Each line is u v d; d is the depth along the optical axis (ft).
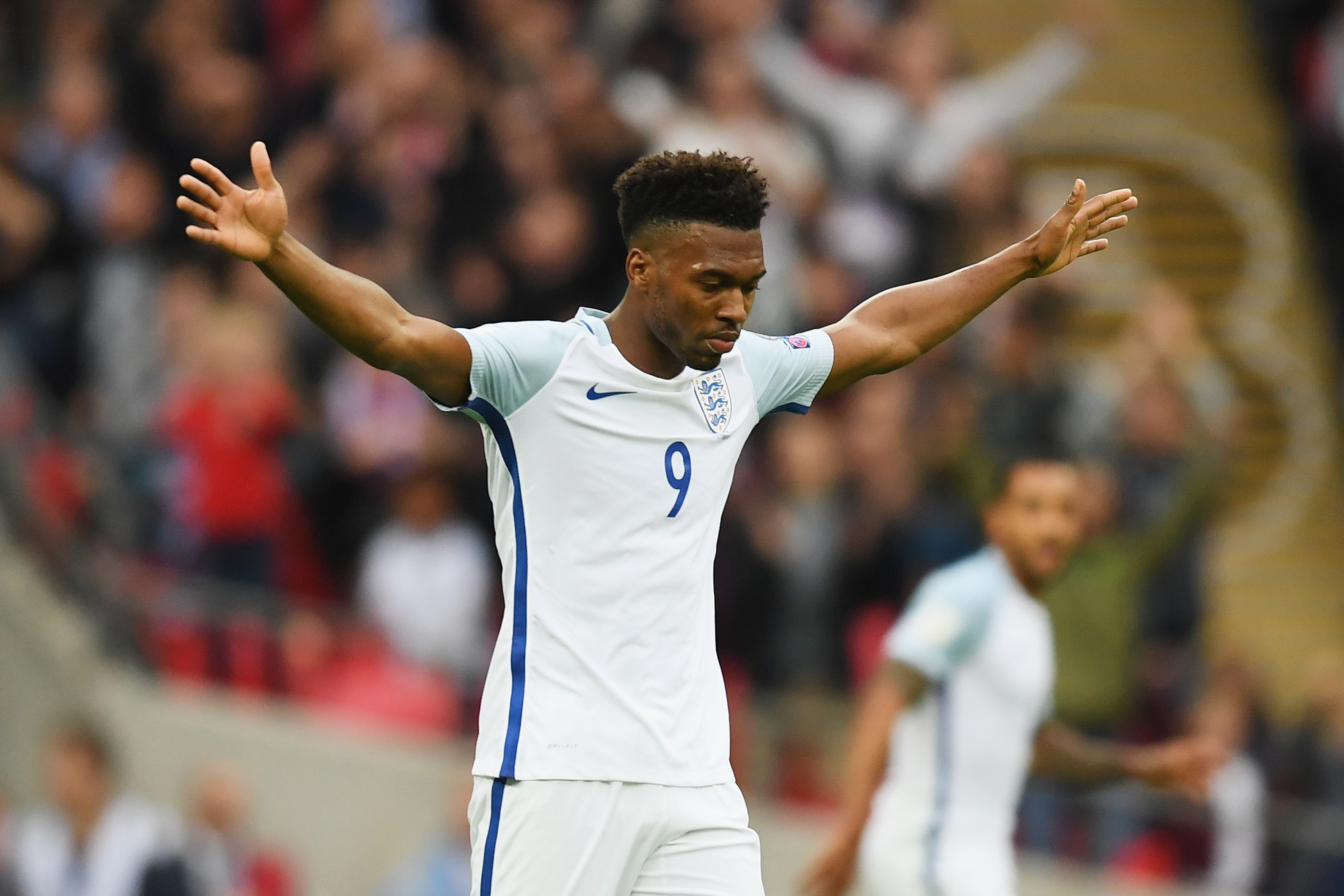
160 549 120.16
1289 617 151.64
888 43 141.69
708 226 47.80
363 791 117.91
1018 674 77.56
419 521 118.21
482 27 137.49
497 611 122.11
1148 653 119.03
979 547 118.73
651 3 133.39
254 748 119.24
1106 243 55.52
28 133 131.44
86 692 119.14
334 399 123.75
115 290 124.88
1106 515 110.32
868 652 118.62
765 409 52.42
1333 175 162.30
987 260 55.52
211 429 118.62
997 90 141.18
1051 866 113.70
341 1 138.21
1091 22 143.13
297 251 45.96
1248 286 158.81
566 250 125.29
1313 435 154.92
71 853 105.29
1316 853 111.04
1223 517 151.02
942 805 77.10
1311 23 170.19
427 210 130.00
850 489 121.39
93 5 140.26
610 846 48.47
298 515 122.21
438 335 47.57
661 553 49.39
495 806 49.19
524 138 128.67
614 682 48.78
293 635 118.73
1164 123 169.27
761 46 134.21
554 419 49.06
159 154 133.18
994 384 123.24
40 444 122.62
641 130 126.31
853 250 128.06
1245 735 117.39
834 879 74.13
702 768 49.60
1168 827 113.29
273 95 137.18
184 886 104.99
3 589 121.39
